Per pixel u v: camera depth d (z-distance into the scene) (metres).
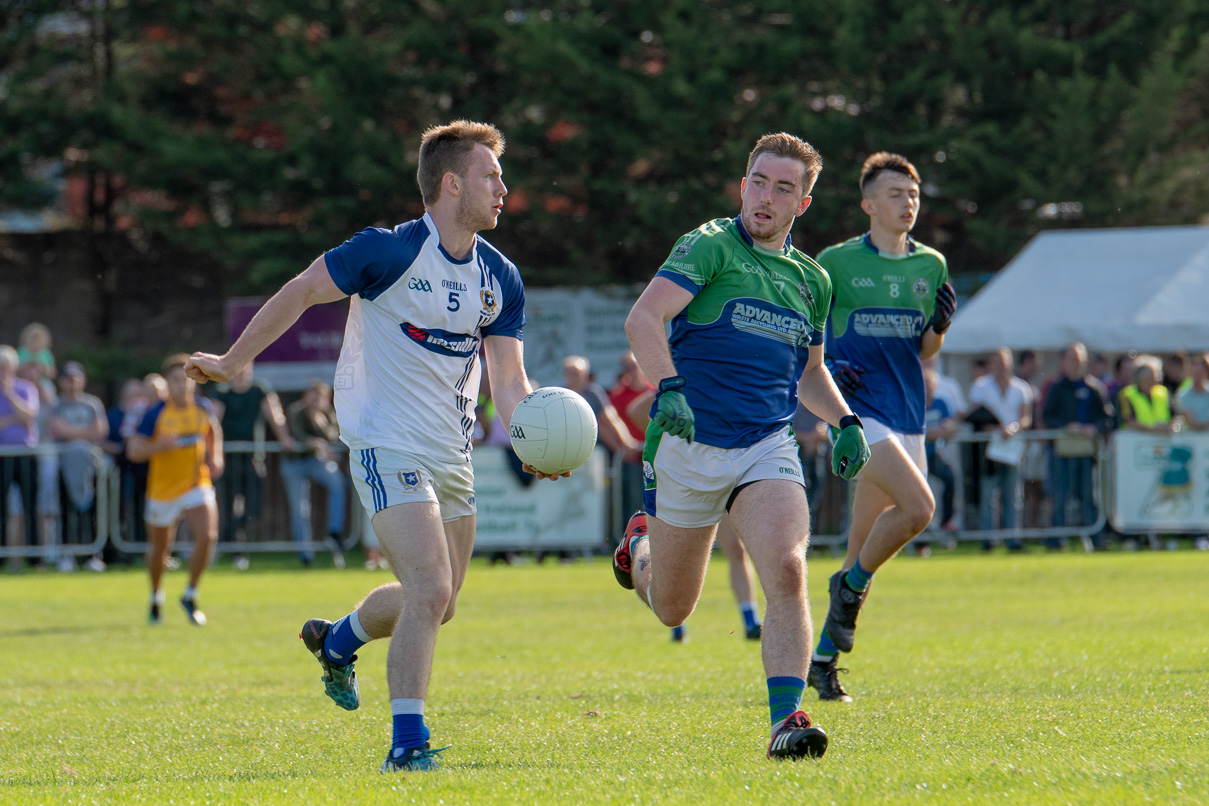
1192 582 47.88
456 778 16.08
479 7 98.00
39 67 104.31
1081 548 66.31
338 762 18.23
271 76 102.69
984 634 33.66
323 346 89.06
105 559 69.12
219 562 71.94
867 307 25.58
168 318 109.31
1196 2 93.81
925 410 26.27
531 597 49.59
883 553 24.22
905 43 93.69
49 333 108.69
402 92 99.94
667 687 25.55
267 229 102.19
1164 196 92.06
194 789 15.98
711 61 92.19
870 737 18.50
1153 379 65.06
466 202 18.42
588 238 99.69
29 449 66.81
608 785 15.33
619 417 64.56
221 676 30.22
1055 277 77.19
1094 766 15.39
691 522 18.72
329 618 44.38
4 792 16.22
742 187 18.92
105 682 29.44
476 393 19.25
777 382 18.69
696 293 18.23
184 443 42.88
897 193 25.58
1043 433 65.62
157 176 102.12
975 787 14.43
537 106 98.81
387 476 18.09
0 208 108.19
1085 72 95.12
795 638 17.28
